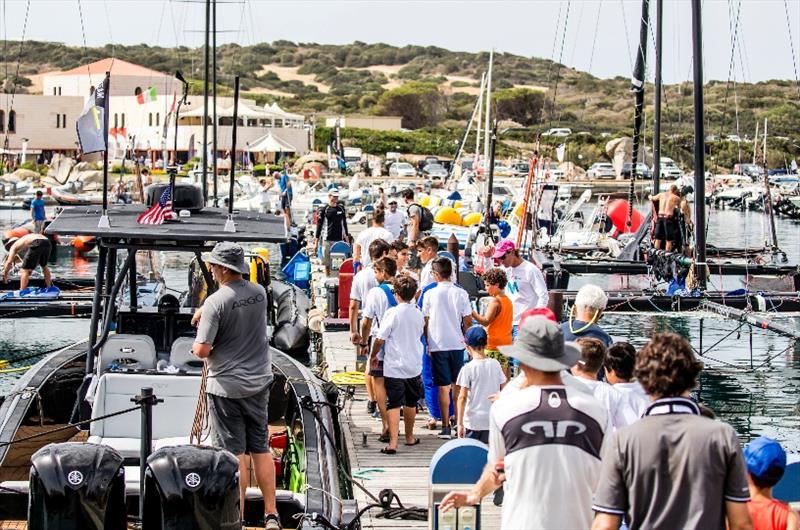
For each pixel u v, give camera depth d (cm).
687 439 772
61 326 3572
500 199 7200
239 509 1051
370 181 11788
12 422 1446
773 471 891
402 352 1734
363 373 2306
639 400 1071
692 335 3119
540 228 5309
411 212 3397
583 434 888
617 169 14325
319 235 4519
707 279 3416
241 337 1227
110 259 1698
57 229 1516
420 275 2392
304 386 1698
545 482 882
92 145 1522
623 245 4503
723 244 6650
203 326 1214
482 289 3188
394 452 1745
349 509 1272
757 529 888
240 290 1230
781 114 15200
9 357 3020
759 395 2466
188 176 9119
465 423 1525
